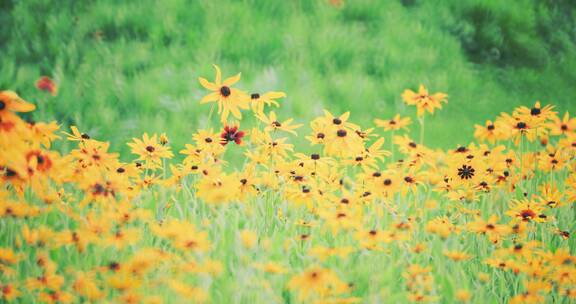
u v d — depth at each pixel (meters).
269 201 2.63
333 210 2.52
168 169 3.06
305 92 3.56
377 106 3.58
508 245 2.57
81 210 2.47
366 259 2.48
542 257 2.51
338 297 2.38
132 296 2.31
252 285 2.37
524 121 2.79
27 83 3.43
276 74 3.60
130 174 2.61
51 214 2.52
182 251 2.42
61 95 3.39
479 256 2.56
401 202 2.71
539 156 2.80
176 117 3.34
